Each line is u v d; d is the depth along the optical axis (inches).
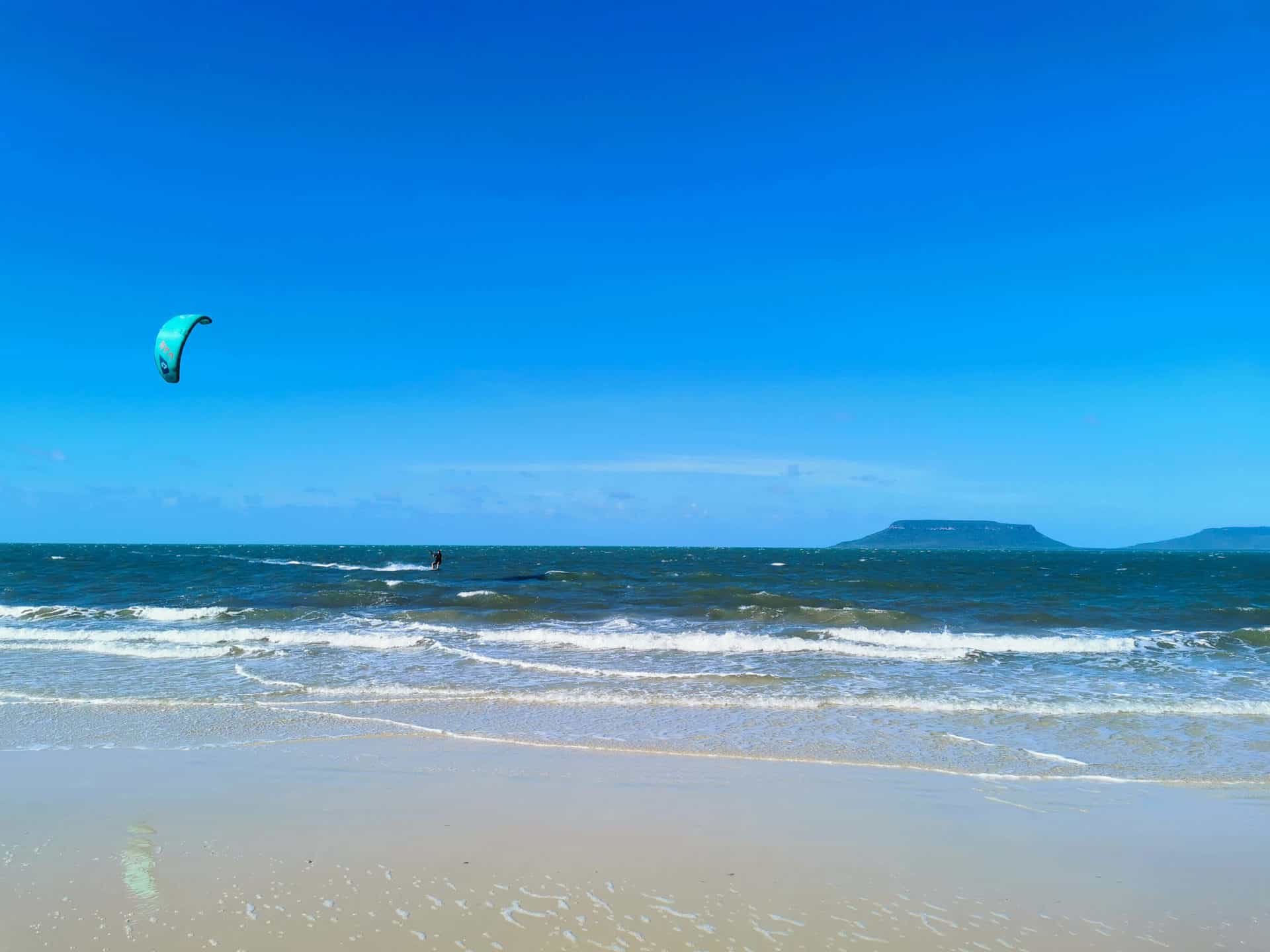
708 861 243.6
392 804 293.9
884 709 476.1
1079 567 3107.8
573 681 559.8
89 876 223.1
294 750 371.9
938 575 2246.6
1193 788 327.3
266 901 208.4
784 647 741.3
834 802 304.0
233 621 911.0
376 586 1453.0
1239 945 196.1
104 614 950.4
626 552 5664.4
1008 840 266.5
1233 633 820.6
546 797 305.9
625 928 196.4
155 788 309.0
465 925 196.4
